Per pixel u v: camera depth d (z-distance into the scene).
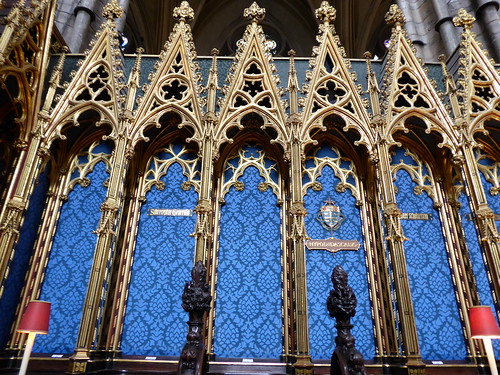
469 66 7.54
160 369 6.22
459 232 7.24
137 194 7.46
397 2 11.64
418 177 7.68
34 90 6.61
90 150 7.68
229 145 7.86
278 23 21.53
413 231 7.27
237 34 21.72
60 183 7.36
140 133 7.02
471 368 6.31
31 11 6.51
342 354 4.66
